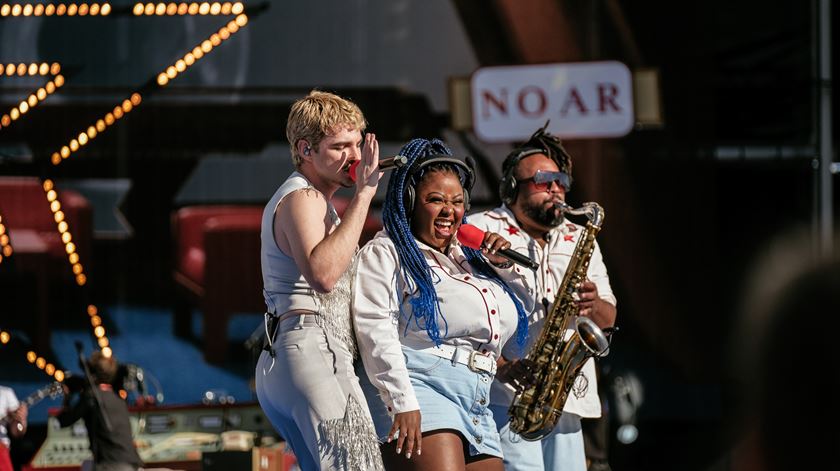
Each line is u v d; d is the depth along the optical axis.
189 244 29.58
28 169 29.33
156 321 29.41
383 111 30.08
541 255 14.62
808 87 30.23
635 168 30.28
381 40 30.11
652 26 30.42
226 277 29.58
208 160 29.80
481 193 30.08
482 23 30.28
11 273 29.06
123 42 29.72
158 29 29.73
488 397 12.75
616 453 28.83
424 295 12.42
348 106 11.99
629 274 30.23
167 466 22.88
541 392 13.87
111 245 29.48
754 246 30.28
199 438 23.66
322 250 11.18
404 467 12.20
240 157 29.81
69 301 29.27
